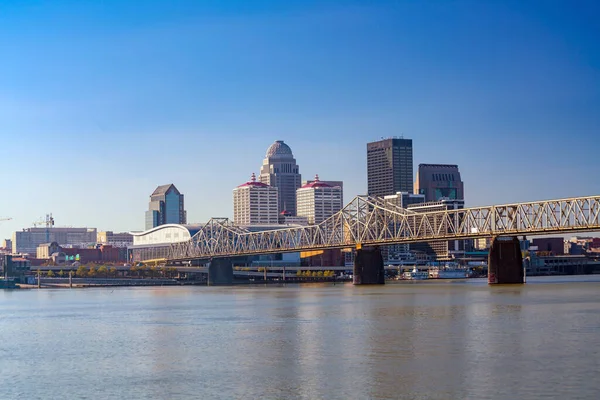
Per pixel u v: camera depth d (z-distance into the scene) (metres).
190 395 94.06
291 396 92.12
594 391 90.94
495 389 92.56
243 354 119.75
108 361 117.94
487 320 156.00
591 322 149.00
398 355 114.62
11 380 105.69
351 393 92.56
